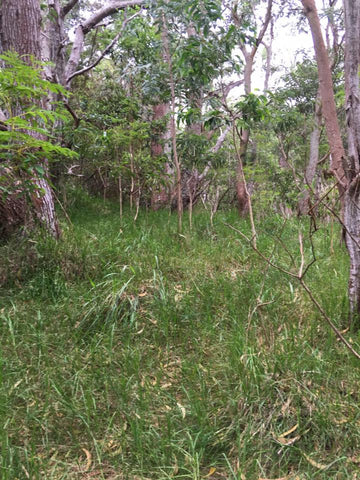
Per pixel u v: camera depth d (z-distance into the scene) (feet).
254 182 24.14
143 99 25.02
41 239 14.19
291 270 14.16
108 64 38.75
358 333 10.55
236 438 7.74
